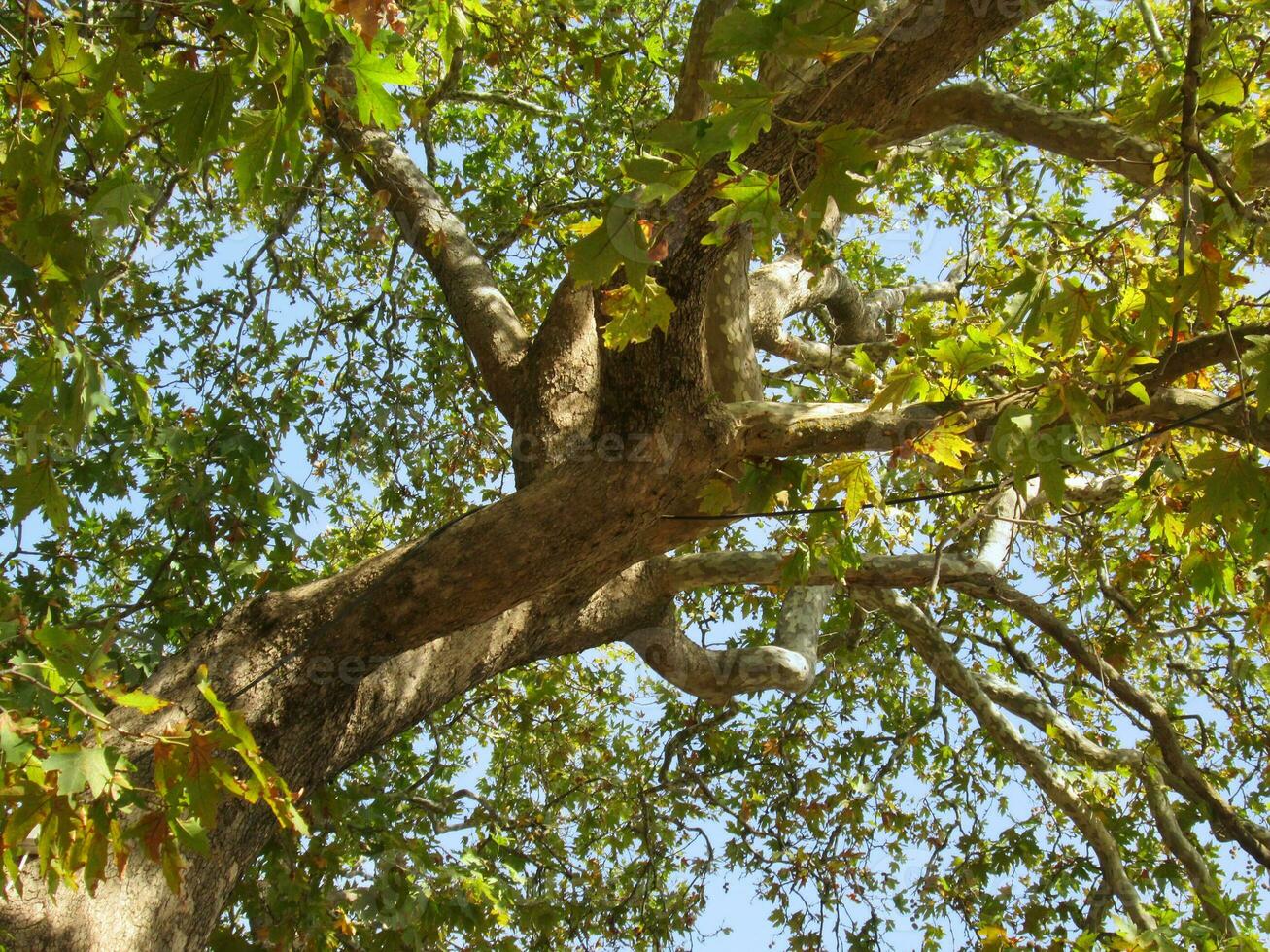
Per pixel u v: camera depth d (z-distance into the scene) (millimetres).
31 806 2459
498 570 4402
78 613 6363
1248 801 7820
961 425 3484
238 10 2416
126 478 6086
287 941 5023
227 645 4547
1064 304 3107
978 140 8414
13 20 3127
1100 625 7852
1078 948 5512
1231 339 3172
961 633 7730
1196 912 5785
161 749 2471
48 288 3047
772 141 3430
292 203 7855
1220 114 3039
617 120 8758
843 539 4570
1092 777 6238
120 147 2930
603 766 9078
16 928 3586
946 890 7922
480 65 9156
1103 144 4918
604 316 4324
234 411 5992
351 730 4680
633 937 7973
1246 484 3285
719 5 4848
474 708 9445
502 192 9453
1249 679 7301
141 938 3773
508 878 6523
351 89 4961
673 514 4922
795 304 8242
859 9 1979
